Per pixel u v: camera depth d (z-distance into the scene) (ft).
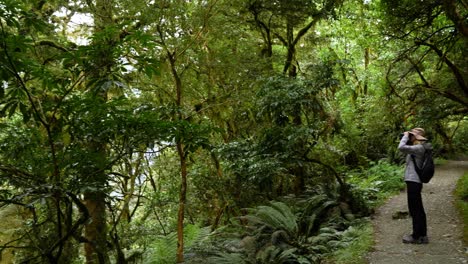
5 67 11.68
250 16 41.11
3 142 15.57
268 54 42.24
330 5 37.09
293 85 29.43
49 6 31.04
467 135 68.54
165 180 44.91
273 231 25.17
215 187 37.63
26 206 12.44
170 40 27.20
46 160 15.28
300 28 48.85
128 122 14.73
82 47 12.49
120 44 13.01
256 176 28.66
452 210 27.53
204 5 30.25
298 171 37.40
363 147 58.03
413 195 20.89
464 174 44.57
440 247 19.95
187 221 43.50
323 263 20.67
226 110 38.99
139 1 25.90
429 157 21.06
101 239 21.85
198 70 36.19
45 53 27.02
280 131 29.60
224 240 27.71
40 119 13.23
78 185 13.51
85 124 14.66
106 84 12.90
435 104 37.83
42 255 14.30
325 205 28.40
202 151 41.04
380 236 23.13
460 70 33.58
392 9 28.73
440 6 29.07
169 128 15.49
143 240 38.11
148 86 33.76
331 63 30.89
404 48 34.81
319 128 31.24
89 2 29.30
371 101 58.39
